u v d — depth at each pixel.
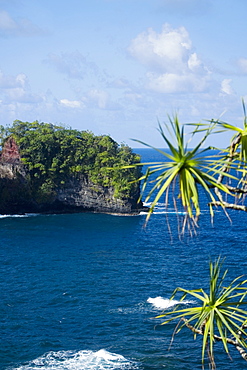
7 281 55.50
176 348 36.00
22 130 136.38
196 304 45.88
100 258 69.12
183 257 68.75
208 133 6.83
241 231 91.75
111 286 53.12
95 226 103.56
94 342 37.38
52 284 54.12
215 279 9.29
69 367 32.94
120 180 125.62
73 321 42.06
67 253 73.25
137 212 125.62
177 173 6.77
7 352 35.31
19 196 129.12
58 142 135.00
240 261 64.62
